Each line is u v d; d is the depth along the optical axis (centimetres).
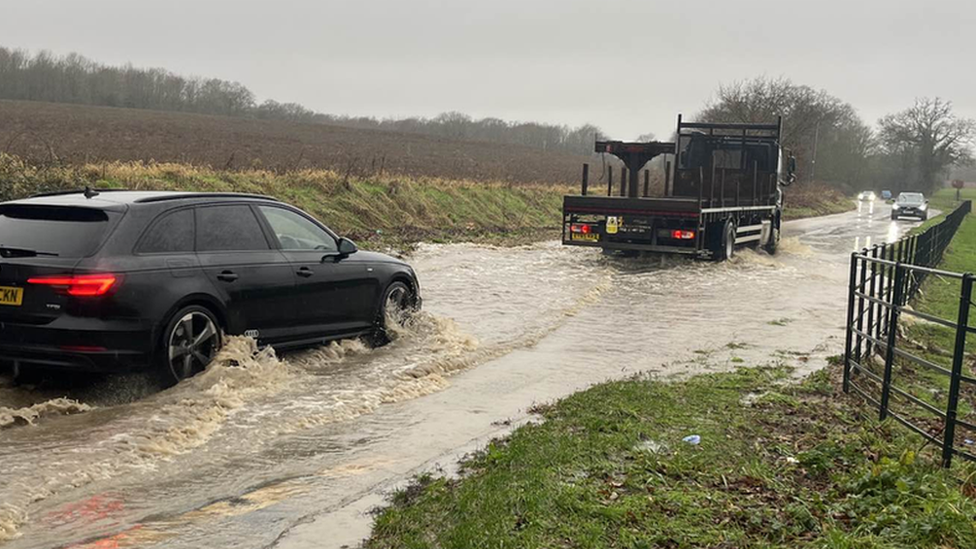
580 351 1016
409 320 1028
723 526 475
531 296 1418
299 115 10394
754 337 1137
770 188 2284
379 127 10831
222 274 763
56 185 1614
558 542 444
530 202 3553
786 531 471
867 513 495
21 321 671
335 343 917
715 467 582
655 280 1717
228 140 4603
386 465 592
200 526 478
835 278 1848
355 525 483
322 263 885
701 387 826
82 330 661
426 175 3531
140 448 592
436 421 705
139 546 449
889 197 9300
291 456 605
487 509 484
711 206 1934
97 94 8656
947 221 2848
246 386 752
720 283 1702
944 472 576
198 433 637
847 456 606
